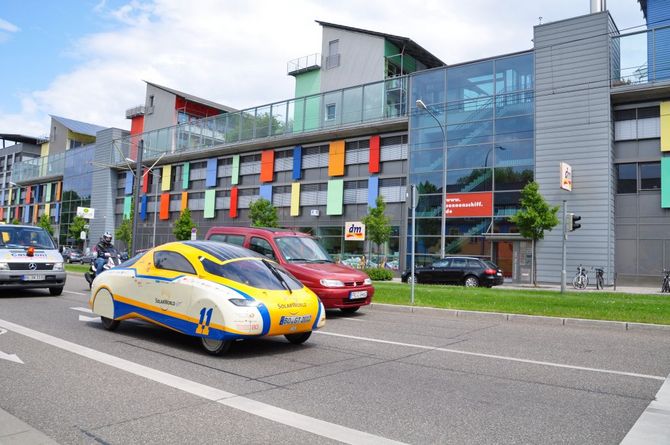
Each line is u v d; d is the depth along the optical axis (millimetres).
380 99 33281
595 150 24750
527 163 26688
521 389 5062
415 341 7801
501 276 21438
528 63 27125
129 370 5484
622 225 24922
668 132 24000
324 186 36312
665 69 23859
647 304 12312
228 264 6770
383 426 3891
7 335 7379
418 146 30625
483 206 27828
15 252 12531
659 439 3721
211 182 43719
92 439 3531
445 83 29953
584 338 8367
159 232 48406
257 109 40625
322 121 36312
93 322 8805
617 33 25422
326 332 8508
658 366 6230
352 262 33750
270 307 6348
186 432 3684
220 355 6332
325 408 4305
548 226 23797
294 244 11406
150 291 7227
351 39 39531
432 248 29641
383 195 32781
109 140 55906
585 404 4578
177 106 52969
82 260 49562
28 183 71000
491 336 8469
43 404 4289
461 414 4223
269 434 3674
